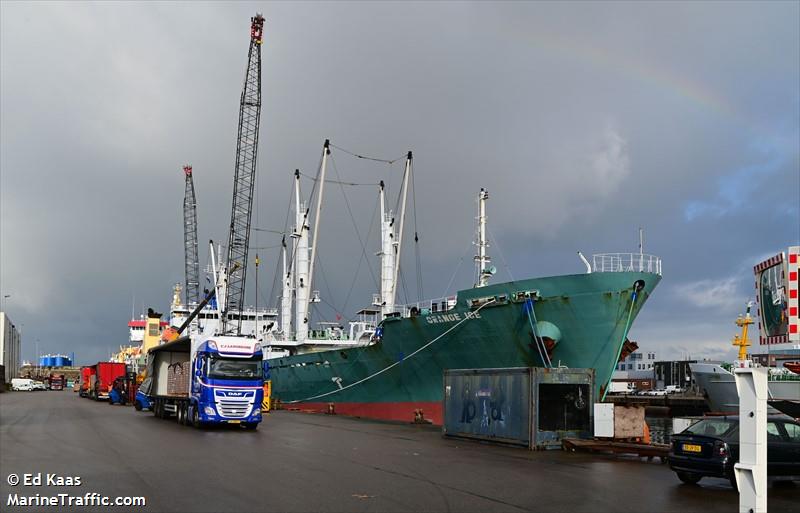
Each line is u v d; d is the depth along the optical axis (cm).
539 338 2914
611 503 1293
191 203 9781
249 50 6788
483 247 3619
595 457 2058
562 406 2292
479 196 3678
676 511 1227
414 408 3662
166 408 3762
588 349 2903
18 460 1862
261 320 6775
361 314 5194
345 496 1322
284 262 5862
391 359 3697
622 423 2245
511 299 2978
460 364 3328
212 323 6712
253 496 1311
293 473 1631
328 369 4297
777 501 1405
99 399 6800
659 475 1692
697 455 1510
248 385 3070
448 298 3384
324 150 5112
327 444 2367
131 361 10081
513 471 1716
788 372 4075
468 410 2556
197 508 1195
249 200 6894
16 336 15862
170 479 1526
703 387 4481
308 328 5272
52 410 4741
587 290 2828
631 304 2823
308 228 5288
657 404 6325
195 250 9731
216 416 3003
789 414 2817
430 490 1405
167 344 3659
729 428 1525
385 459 1936
